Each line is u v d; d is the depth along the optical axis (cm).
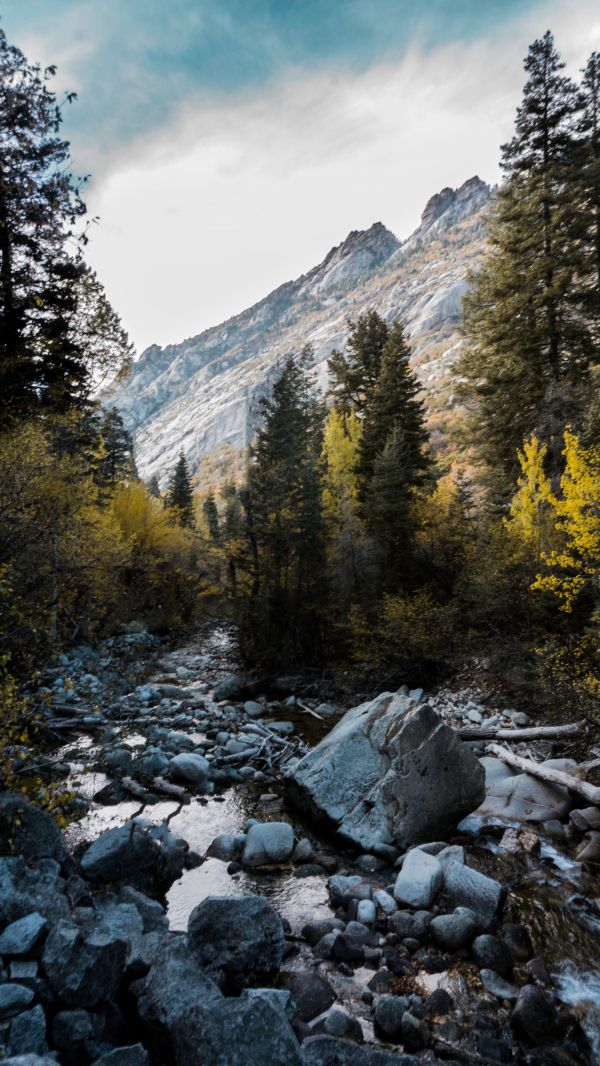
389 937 556
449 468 3962
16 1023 337
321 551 1903
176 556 3066
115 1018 381
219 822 817
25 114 1481
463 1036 437
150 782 911
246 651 1852
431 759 801
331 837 790
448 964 521
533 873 679
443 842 758
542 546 1416
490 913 582
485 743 1100
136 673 1742
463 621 1619
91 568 1297
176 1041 345
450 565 1886
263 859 708
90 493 1461
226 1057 330
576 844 744
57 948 388
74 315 1652
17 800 579
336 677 1678
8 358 1409
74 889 497
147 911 509
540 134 2506
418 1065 353
